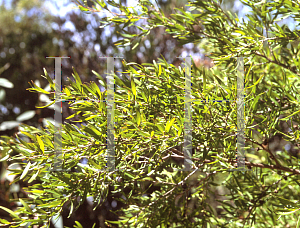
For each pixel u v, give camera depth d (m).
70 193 1.03
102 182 1.10
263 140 1.43
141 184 1.53
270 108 1.37
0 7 6.01
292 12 1.27
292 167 1.50
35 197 1.05
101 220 4.04
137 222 1.35
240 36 1.36
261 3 1.31
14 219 0.95
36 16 5.95
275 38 1.31
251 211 1.47
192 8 1.46
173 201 1.39
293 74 1.44
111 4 1.42
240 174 1.50
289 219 1.68
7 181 1.79
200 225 1.46
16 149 0.96
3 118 4.09
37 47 5.75
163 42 4.89
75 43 5.21
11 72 5.57
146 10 1.46
